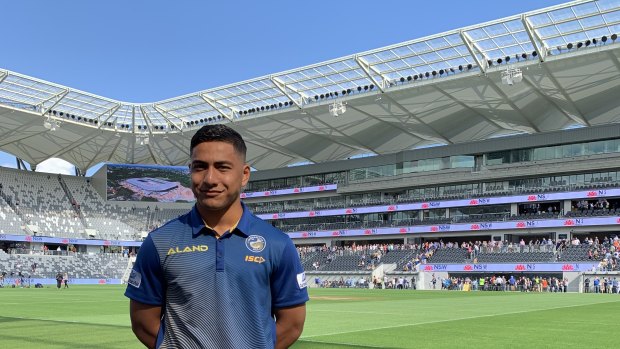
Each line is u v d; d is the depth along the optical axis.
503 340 14.10
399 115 66.88
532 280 58.44
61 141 80.50
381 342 13.52
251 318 3.38
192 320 3.35
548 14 46.09
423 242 75.62
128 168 84.50
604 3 43.91
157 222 89.06
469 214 72.44
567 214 63.28
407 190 78.88
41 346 12.22
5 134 75.94
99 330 15.49
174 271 3.40
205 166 3.49
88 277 72.81
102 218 85.81
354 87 62.12
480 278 61.84
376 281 67.62
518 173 69.25
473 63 54.16
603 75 52.41
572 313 24.06
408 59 55.38
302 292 3.60
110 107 72.38
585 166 64.88
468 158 73.75
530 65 51.12
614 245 57.41
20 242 75.56
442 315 22.81
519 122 66.19
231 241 3.45
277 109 67.81
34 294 42.34
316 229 84.75
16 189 81.50
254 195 91.81
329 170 85.81
